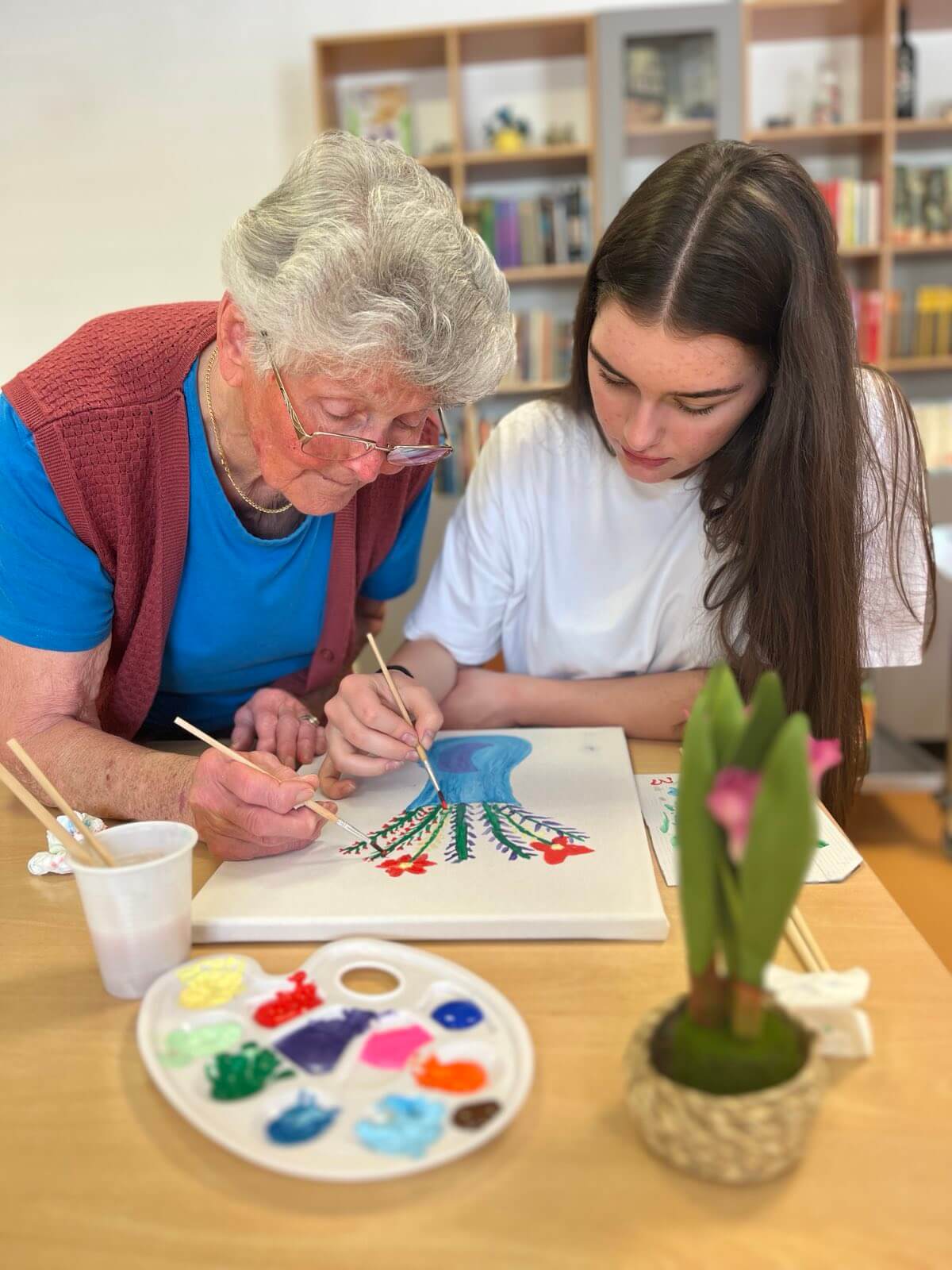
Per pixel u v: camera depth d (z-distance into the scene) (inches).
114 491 44.0
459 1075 25.6
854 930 32.1
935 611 52.7
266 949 32.1
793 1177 22.8
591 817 39.6
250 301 35.9
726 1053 22.5
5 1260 21.3
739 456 48.0
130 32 153.0
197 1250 21.4
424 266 34.3
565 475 53.9
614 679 52.7
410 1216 22.1
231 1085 25.5
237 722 50.5
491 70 153.1
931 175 141.9
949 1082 25.5
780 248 39.8
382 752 42.5
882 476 48.8
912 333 145.7
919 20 144.9
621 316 39.9
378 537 54.5
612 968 30.5
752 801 20.5
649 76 138.8
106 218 158.6
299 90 153.7
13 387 43.8
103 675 51.1
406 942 32.3
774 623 47.7
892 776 129.2
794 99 151.1
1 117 155.9
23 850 40.5
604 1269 20.7
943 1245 21.0
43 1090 26.4
